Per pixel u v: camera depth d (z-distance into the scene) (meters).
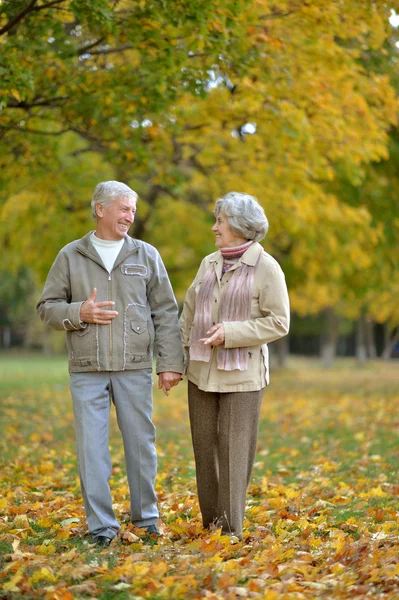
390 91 11.09
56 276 4.68
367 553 4.16
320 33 9.01
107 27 6.91
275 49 8.39
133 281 4.63
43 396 17.09
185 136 11.27
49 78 8.42
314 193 11.62
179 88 8.45
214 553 4.13
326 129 10.20
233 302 4.56
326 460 8.27
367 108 10.55
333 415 13.74
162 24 7.50
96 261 4.61
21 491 6.09
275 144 10.59
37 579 3.67
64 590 3.49
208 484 4.78
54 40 8.05
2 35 7.73
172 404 16.28
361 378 28.56
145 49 7.61
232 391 4.56
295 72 9.20
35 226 16.42
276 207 12.54
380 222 15.23
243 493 4.62
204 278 4.71
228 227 4.65
